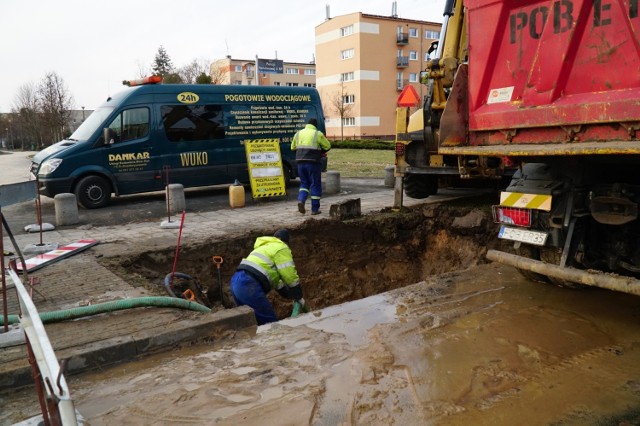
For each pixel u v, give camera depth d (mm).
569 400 3264
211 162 11703
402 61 52156
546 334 4363
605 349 4047
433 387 3465
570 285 5422
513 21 4664
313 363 3877
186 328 4277
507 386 3465
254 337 4449
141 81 11164
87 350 3830
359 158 24406
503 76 4828
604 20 3959
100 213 10078
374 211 9352
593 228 4875
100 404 3350
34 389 3553
